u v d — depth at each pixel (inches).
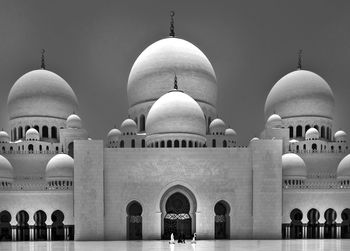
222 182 3048.7
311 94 3909.9
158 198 3029.0
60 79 4052.7
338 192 3120.1
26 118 3887.8
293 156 3356.3
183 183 3038.9
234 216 3029.0
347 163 3304.6
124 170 3046.3
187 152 3063.5
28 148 3631.9
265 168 3041.3
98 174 3014.3
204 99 3720.5
